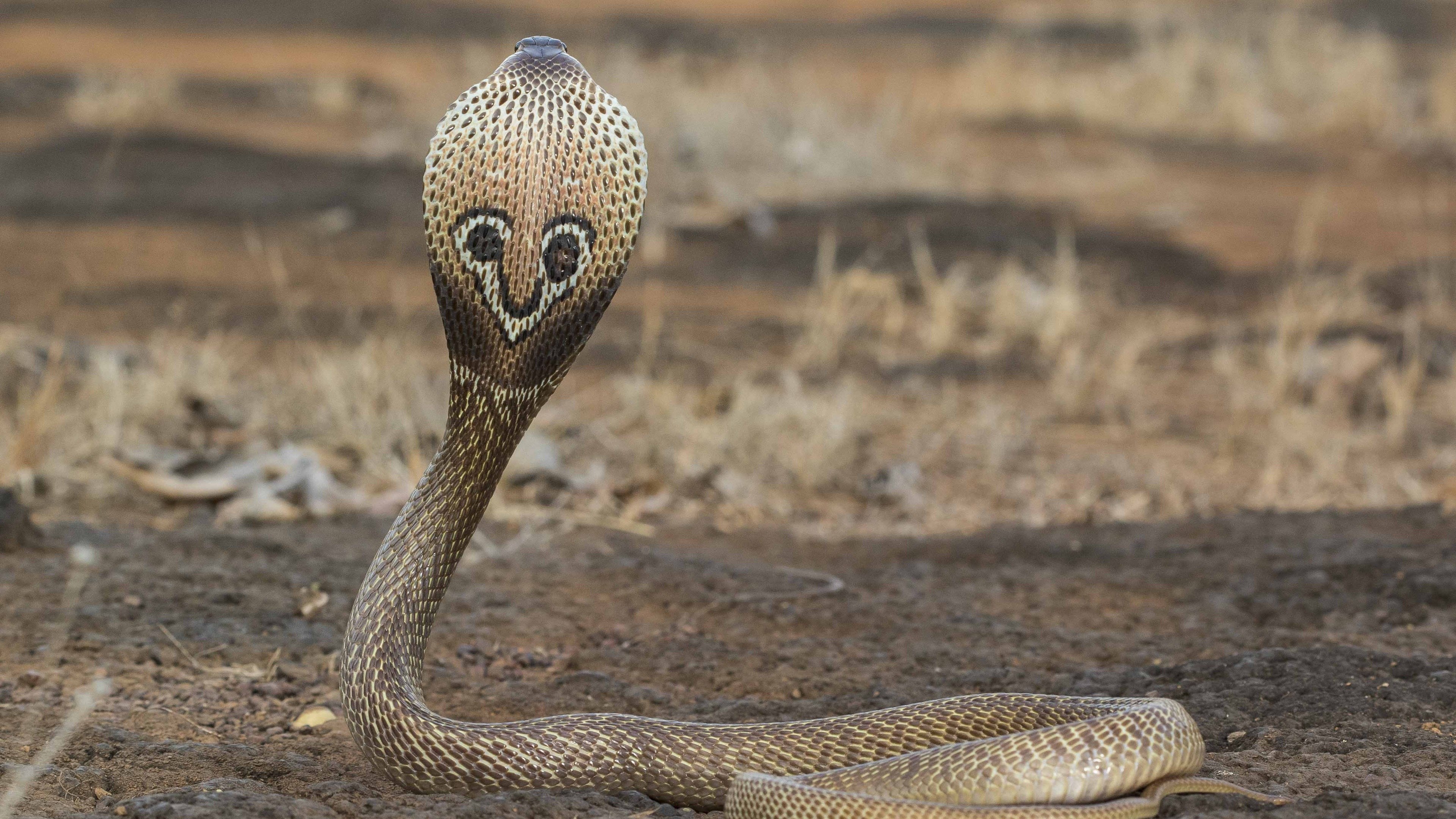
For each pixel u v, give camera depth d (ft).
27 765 47.60
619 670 59.77
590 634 64.18
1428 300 131.34
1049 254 150.00
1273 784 45.32
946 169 190.70
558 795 45.03
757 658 60.64
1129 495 87.61
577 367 111.86
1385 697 52.80
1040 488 89.35
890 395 108.88
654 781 46.60
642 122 179.01
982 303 132.16
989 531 79.56
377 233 153.28
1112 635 63.31
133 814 42.70
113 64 250.37
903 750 47.14
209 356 99.40
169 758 48.47
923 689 56.44
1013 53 276.82
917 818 40.70
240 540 72.84
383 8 312.71
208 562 70.13
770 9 352.90
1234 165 205.98
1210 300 135.44
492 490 47.29
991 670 58.18
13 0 317.63
